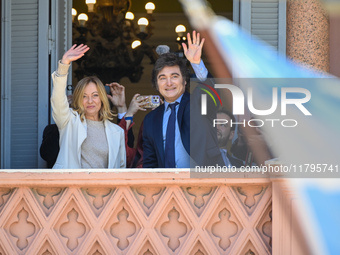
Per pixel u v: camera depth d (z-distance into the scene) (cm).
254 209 945
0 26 1288
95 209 954
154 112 1060
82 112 1091
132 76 2309
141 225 942
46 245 952
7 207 953
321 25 1202
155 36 2334
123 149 1117
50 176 942
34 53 1255
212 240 941
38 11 1258
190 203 948
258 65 1208
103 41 2262
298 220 937
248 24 1230
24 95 1249
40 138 1240
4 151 1243
